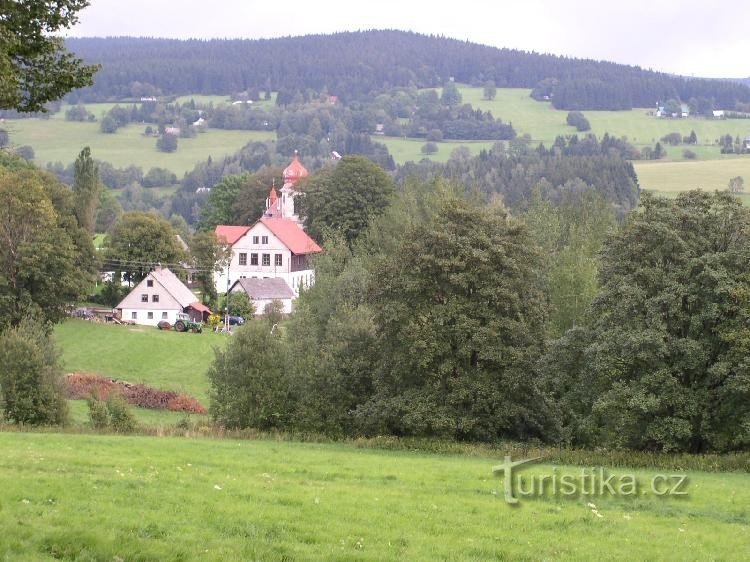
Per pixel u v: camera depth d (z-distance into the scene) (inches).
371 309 2496.3
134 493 1171.3
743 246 2082.9
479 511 1243.2
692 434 2065.7
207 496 1196.5
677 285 2049.7
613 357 2037.4
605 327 2133.4
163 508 1089.4
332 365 2444.6
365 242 5088.6
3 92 1035.9
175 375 4131.4
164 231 5930.1
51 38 1095.6
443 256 2329.0
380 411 2326.5
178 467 1472.7
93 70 1127.0
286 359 2502.5
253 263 6727.4
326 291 3336.6
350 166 7106.3
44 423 2418.8
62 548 861.2
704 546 1127.0
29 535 884.6
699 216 2154.3
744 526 1267.2
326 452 1939.0
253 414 2440.9
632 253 2166.6
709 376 2054.6
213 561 867.4
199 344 4785.9
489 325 2272.4
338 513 1150.3
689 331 2105.1
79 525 953.5
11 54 1051.3
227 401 2482.8
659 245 2134.6
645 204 2208.4
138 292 5398.6
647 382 2021.4
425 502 1282.0
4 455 1488.7
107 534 917.2
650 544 1108.5
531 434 2407.7
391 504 1247.5
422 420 2242.9
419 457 1966.0
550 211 4928.6
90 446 1768.0
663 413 2078.0
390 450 2145.7
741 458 1923.0
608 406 2028.8
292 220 7367.1
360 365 2454.5
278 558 905.5
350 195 7027.6
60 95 1119.0
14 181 4330.7
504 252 2310.5
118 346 4527.6
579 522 1205.1
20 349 2429.9
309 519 1098.7
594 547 1072.8
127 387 3595.0
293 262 6742.1
